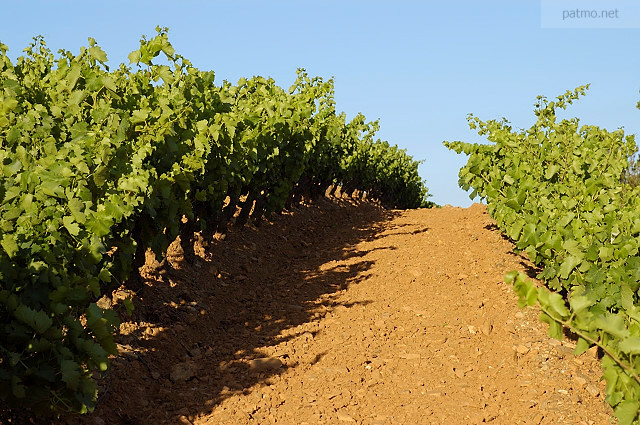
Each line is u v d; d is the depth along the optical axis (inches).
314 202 658.2
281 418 201.2
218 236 404.5
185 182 273.4
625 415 134.9
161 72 277.3
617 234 241.3
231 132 332.5
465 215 573.3
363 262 395.2
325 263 403.2
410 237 474.3
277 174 461.4
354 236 504.4
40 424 172.1
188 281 321.1
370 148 823.7
